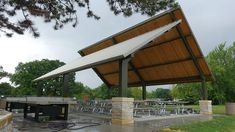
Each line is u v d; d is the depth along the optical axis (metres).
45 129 7.87
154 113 13.25
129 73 19.41
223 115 14.56
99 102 14.69
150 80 18.64
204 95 15.59
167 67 16.66
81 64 13.51
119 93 9.80
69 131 7.52
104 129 8.01
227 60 39.94
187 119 11.73
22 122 9.84
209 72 15.34
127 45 12.10
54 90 44.66
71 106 17.19
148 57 16.92
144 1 7.15
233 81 38.59
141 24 15.41
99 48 19.86
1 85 44.16
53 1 7.30
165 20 14.23
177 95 41.72
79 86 48.44
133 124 9.42
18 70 46.44
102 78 21.48
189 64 15.51
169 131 7.81
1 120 3.80
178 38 14.47
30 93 43.66
